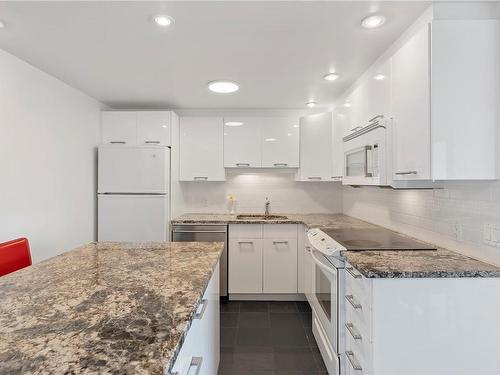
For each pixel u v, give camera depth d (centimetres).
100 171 325
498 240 139
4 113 218
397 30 184
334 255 174
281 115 382
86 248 182
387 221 255
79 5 159
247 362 216
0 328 82
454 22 142
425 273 132
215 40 198
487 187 146
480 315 134
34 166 246
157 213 322
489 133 142
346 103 273
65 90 284
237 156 361
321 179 344
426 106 145
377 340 134
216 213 393
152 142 337
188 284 117
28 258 169
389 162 177
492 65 142
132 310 93
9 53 220
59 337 77
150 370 63
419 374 134
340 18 171
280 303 327
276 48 209
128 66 243
